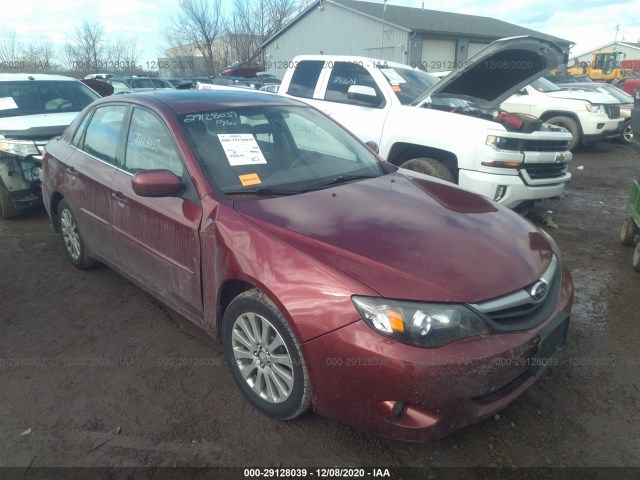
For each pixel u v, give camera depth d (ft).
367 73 21.49
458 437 8.63
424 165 18.47
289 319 7.91
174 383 10.03
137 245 11.53
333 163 11.87
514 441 8.57
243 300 8.82
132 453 8.27
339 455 8.25
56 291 14.10
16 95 23.02
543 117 38.52
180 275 10.38
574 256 17.16
